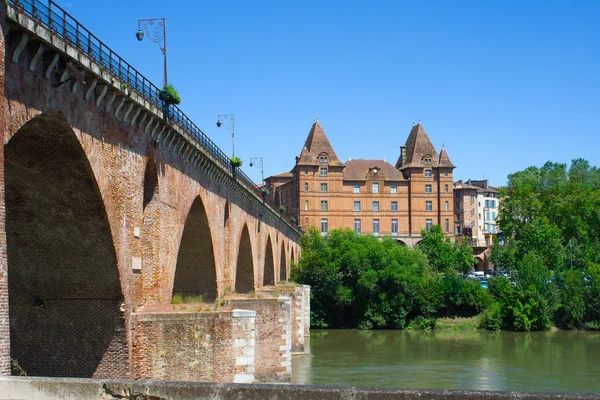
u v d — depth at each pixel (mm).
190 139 36625
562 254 123875
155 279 32375
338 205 150250
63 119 22125
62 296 28109
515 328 92062
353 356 66375
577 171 148625
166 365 28625
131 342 28406
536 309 92562
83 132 23688
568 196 137625
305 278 98688
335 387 14461
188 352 28844
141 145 30250
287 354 43531
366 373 55750
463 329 93062
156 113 30672
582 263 123938
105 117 25922
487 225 195250
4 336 17047
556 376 55156
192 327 29000
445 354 68188
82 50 22719
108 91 25688
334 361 62781
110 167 26375
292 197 156500
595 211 134625
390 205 152500
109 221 26172
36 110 20453
